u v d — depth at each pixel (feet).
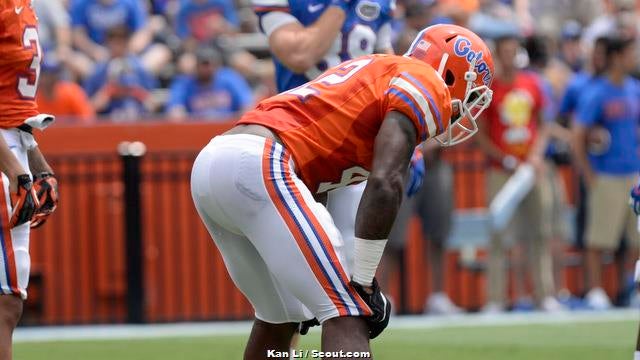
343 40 67.41
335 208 65.92
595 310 115.96
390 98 52.31
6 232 58.95
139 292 108.27
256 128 53.67
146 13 146.41
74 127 108.99
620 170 116.16
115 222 110.11
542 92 114.32
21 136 59.98
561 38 152.76
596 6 163.02
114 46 128.77
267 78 134.00
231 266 57.41
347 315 52.26
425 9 106.11
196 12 140.67
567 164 120.98
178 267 110.63
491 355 89.76
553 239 117.29
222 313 111.65
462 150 116.26
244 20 149.59
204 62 123.34
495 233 113.91
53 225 109.40
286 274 52.60
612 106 115.65
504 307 116.47
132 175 107.45
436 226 112.16
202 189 53.93
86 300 110.22
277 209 52.49
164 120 110.32
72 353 91.91
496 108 112.88
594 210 116.78
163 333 102.94
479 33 124.57
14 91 59.57
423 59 55.83
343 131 53.52
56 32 136.15
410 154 52.08
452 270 118.93
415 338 98.37
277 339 60.03
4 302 59.16
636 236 118.11
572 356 89.40
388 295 112.06
